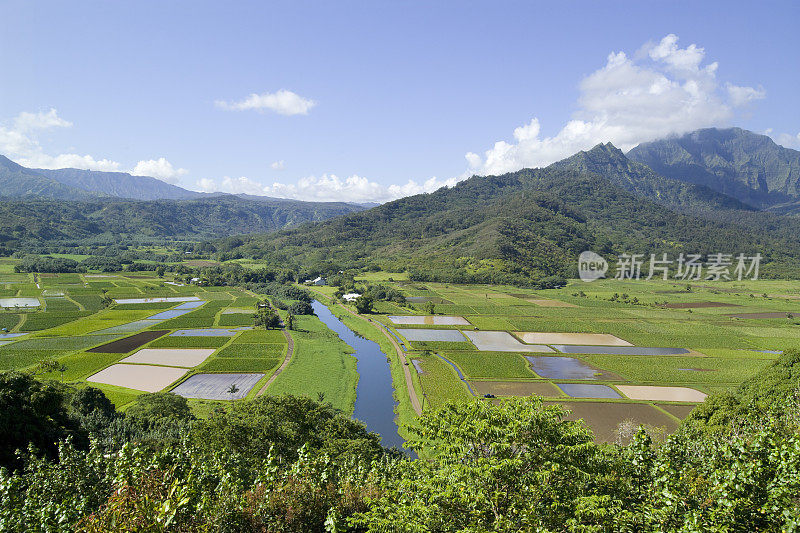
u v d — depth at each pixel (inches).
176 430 2128.4
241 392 3280.0
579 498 688.4
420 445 945.5
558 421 854.5
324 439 1844.2
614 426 2748.5
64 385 2642.7
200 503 754.8
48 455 1636.3
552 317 6343.5
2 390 1663.4
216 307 6722.4
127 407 2795.3
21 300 6653.5
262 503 804.0
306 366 3909.9
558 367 3998.5
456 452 837.2
